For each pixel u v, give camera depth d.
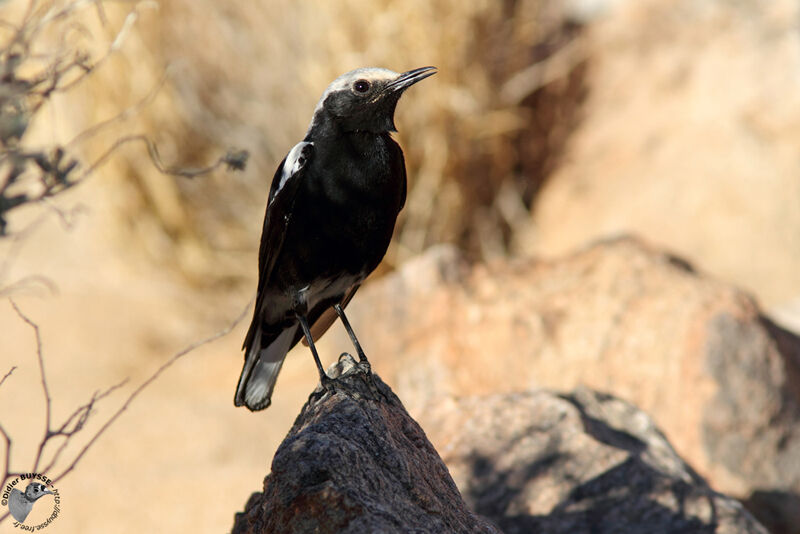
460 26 16.77
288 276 6.54
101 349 16.05
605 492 7.36
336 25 16.12
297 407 13.51
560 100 19.34
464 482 7.62
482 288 12.09
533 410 8.16
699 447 10.12
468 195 17.72
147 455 11.61
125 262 18.78
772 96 17.86
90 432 12.21
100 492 10.42
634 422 8.49
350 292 7.13
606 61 19.59
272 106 17.20
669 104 18.64
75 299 17.69
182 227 18.27
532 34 18.52
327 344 13.13
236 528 5.91
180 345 17.03
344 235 6.39
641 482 7.41
